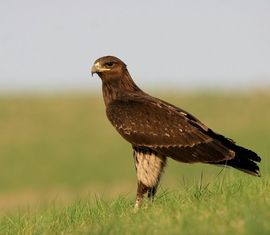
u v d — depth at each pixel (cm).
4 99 6819
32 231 1476
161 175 1627
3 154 5397
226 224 1128
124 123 1636
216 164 1577
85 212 1533
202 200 1349
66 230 1427
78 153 5394
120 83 1673
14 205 3888
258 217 1073
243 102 6644
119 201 1570
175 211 1279
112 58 1667
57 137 5859
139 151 1634
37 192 4412
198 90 7031
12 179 4756
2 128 6106
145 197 1602
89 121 6309
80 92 7125
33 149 5519
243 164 1532
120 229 1213
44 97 6944
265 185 1400
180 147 1595
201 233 1095
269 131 5784
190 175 4162
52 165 5094
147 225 1213
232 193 1366
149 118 1620
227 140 1577
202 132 1602
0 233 1527
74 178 4766
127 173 4884
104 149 5481
